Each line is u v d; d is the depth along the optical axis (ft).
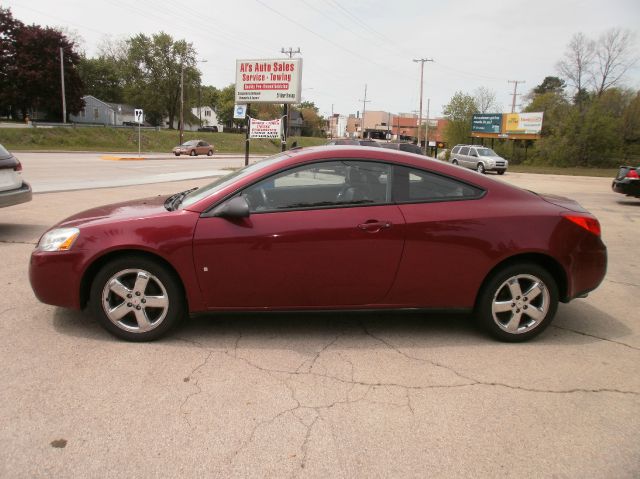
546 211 12.66
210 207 12.00
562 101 190.80
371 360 11.65
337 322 13.94
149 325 12.09
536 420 9.37
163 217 11.93
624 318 15.07
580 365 11.69
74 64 207.31
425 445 8.54
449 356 11.99
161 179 56.39
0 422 8.77
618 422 9.36
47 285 12.05
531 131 148.46
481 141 164.76
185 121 324.80
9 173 22.93
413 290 12.35
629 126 156.56
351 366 11.32
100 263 12.11
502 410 9.68
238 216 11.69
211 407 9.46
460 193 12.60
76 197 36.70
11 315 13.64
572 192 61.72
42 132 148.87
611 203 48.67
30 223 26.16
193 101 300.20
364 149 12.71
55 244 12.01
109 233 11.80
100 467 7.74
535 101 200.44
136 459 7.95
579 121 141.18
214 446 8.33
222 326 13.39
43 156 101.24
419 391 10.30
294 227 11.84
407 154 12.75
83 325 13.10
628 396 10.30
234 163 108.99
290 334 13.01
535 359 11.95
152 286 12.07
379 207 12.17
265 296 12.16
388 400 9.92
